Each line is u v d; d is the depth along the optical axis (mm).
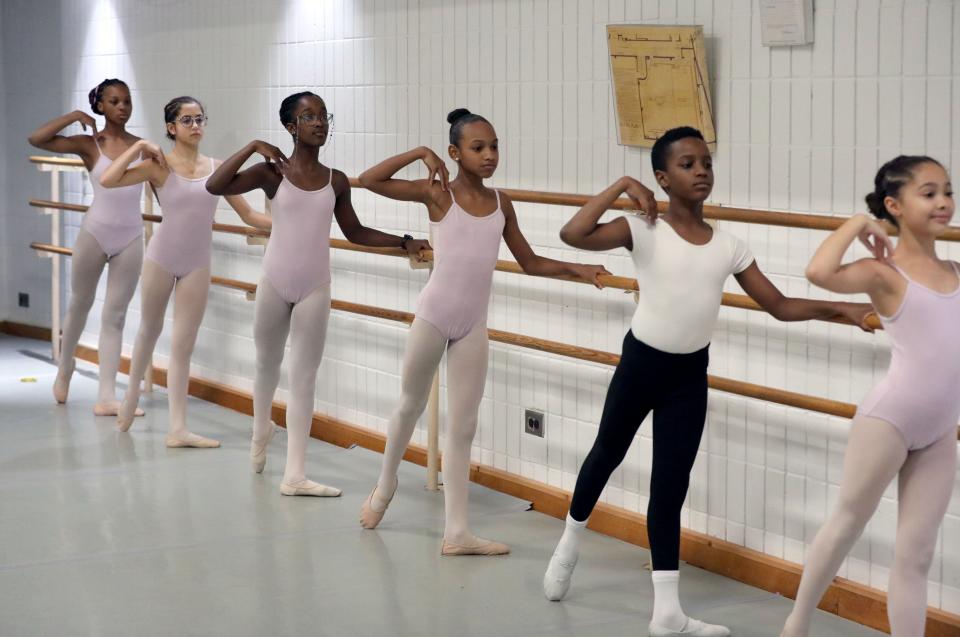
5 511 5121
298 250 5145
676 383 3738
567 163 5008
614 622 3932
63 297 9070
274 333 5344
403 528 4941
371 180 4363
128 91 6816
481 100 5414
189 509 5168
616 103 4633
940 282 3125
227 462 5984
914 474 3246
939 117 3678
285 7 6621
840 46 3930
